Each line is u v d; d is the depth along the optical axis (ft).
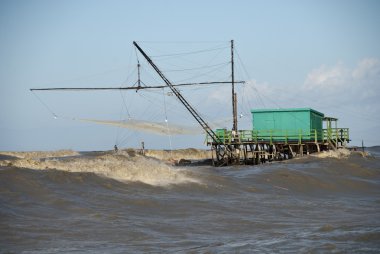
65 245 60.03
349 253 57.16
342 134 232.53
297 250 58.70
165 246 61.21
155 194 95.61
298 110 209.56
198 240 64.75
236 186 112.16
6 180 87.10
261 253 57.62
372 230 69.51
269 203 95.81
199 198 95.76
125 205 84.23
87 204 82.12
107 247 59.93
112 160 136.05
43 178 93.86
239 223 76.38
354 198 109.29
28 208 75.82
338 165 154.51
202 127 209.26
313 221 79.36
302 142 207.92
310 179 126.52
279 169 136.77
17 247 58.13
